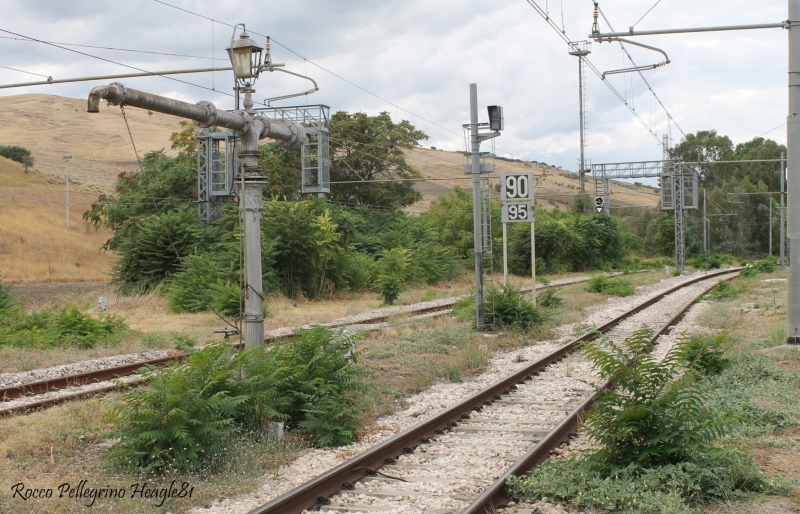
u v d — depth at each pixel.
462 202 56.84
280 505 6.01
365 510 6.20
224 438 7.85
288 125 11.31
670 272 53.50
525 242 51.81
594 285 33.47
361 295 32.91
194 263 27.05
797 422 8.56
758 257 89.06
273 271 29.22
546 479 6.64
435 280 42.00
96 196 77.75
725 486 6.29
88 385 12.11
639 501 5.99
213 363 8.33
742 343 15.28
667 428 6.82
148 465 7.30
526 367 12.85
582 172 56.22
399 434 8.23
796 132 14.41
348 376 9.30
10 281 40.03
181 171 38.62
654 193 148.62
